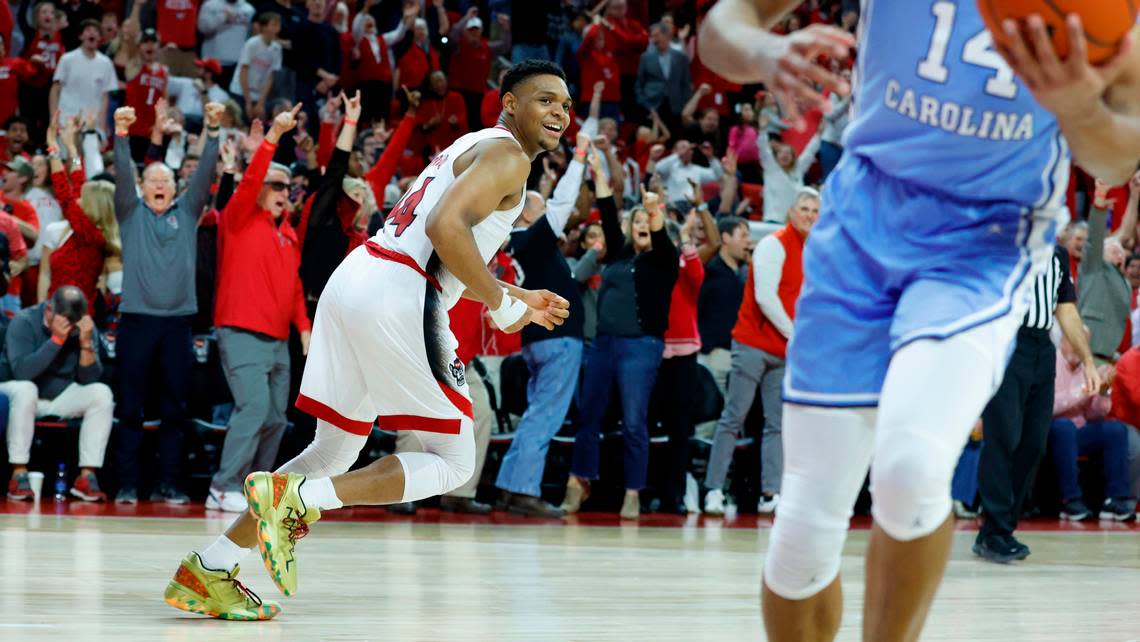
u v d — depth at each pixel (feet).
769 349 28.40
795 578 7.16
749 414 30.76
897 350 6.68
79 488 25.62
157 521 21.93
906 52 6.87
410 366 11.57
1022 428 20.67
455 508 27.53
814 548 7.05
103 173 27.35
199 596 11.28
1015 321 6.80
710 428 31.37
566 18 49.03
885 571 6.71
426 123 42.01
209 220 27.73
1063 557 21.56
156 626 10.70
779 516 7.19
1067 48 5.38
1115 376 33.53
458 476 11.94
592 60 45.75
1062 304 22.57
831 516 7.03
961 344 6.53
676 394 28.86
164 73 37.22
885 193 7.05
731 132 41.65
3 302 28.17
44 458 27.02
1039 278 20.17
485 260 12.05
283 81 39.93
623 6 48.24
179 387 25.79
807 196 27.73
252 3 42.52
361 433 12.08
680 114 47.83
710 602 13.52
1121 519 32.78
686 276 28.63
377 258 11.73
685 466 29.17
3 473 26.61
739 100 49.80
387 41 43.34
